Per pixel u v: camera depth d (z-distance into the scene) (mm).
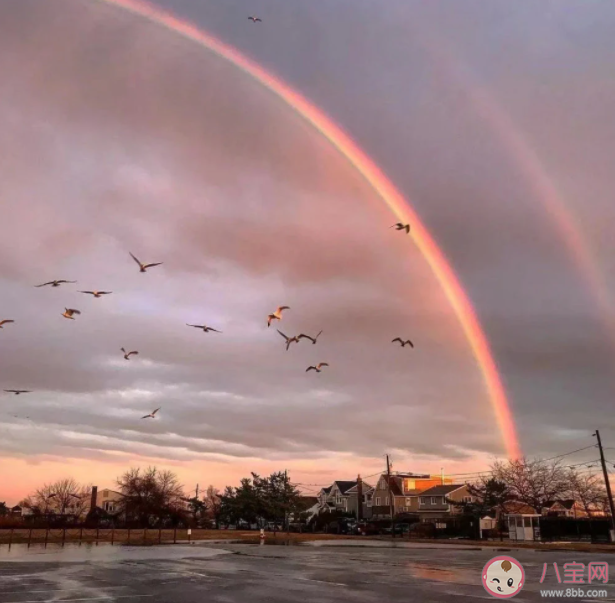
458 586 16844
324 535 68500
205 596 14492
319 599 13953
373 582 17891
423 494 91375
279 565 24594
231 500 84062
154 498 77688
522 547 40875
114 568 22828
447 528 66500
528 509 73375
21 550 36594
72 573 20641
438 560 27719
